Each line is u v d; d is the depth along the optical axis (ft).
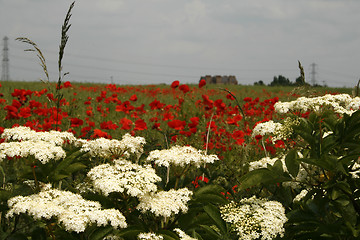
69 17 13.24
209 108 26.16
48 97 13.98
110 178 9.72
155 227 10.53
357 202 9.88
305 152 11.18
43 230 9.48
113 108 40.27
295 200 10.57
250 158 18.12
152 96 67.87
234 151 18.01
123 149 11.66
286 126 11.57
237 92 99.60
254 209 10.11
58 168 11.09
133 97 28.76
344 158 9.05
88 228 9.50
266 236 9.09
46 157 10.36
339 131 10.04
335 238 9.23
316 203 9.73
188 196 10.69
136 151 11.87
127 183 9.89
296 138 12.14
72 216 8.56
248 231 9.35
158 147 19.08
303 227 9.54
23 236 9.68
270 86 158.20
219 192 10.72
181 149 11.68
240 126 23.44
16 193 12.75
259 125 12.34
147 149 18.40
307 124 10.30
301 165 10.59
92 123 22.08
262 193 13.29
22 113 23.85
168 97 72.02
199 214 10.83
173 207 9.60
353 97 12.03
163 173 15.19
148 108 51.49
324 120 10.53
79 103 43.29
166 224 10.87
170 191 10.52
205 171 13.32
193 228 10.57
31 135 11.40
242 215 9.73
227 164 16.26
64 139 12.37
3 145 10.43
